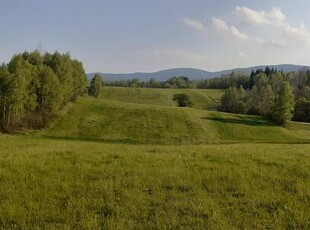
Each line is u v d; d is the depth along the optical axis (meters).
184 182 11.12
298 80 168.00
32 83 70.06
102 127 74.06
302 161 14.26
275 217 8.52
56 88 73.56
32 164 12.70
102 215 8.51
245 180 11.42
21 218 8.20
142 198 9.67
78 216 8.44
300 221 8.26
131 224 8.02
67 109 83.31
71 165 12.77
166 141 67.56
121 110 86.62
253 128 83.62
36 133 66.06
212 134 75.19
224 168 12.87
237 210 8.96
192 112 90.44
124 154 15.41
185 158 14.69
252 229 7.83
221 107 138.25
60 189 10.21
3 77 63.06
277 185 11.05
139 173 12.02
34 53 86.62
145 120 79.88
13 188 10.16
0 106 64.44
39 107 74.12
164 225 7.96
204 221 8.21
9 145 20.86
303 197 9.99
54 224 7.92
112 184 10.73
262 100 123.44
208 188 10.61
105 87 178.38
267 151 17.22
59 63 82.50
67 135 67.62
